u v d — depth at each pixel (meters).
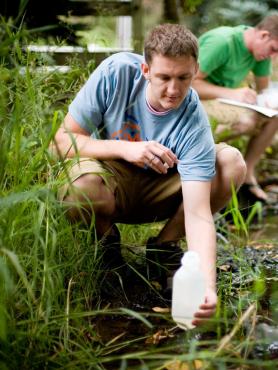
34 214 2.08
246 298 2.44
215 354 1.78
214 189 2.58
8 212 1.96
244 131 4.19
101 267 2.57
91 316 2.27
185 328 2.01
